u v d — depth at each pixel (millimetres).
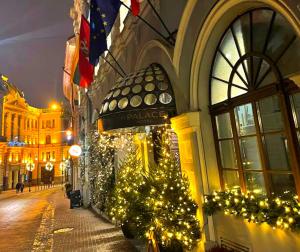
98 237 8719
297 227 3160
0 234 10805
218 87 4941
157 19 6676
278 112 3717
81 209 16656
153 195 5484
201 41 4848
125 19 8602
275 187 3789
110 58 10953
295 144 3451
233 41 4574
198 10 4891
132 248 7172
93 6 6898
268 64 3877
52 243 8492
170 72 5887
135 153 8094
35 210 18188
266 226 3789
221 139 4891
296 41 3439
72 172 33469
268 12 3840
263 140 3943
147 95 5605
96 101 14445
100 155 13117
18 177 58188
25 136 63875
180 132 5531
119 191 7148
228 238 4559
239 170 4363
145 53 7258
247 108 4258
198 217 5102
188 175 5406
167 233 5129
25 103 63656
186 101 5273
